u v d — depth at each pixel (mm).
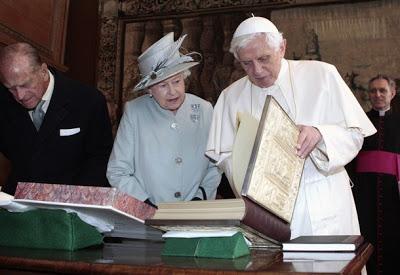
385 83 4379
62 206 1358
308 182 2160
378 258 4133
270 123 1312
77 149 2545
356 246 1313
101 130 2639
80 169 2604
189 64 2303
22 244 1362
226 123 2316
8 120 2525
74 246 1318
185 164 2459
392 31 6406
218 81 6977
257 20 1971
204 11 7258
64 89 2535
